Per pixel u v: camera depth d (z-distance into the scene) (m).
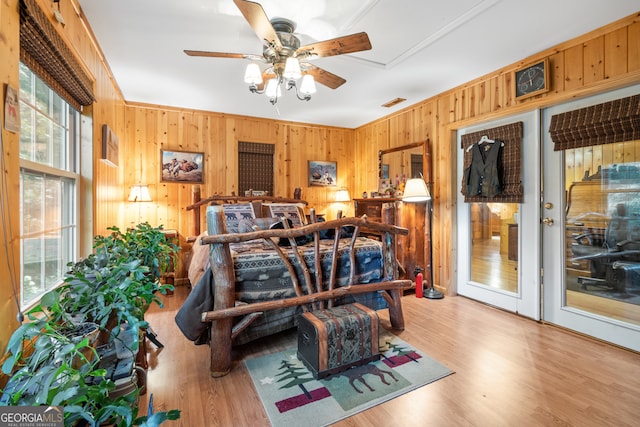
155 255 2.22
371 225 2.57
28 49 1.50
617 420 1.61
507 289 3.23
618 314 2.44
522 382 1.95
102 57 2.80
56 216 2.01
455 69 3.13
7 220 1.24
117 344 1.63
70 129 2.27
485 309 3.27
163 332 2.73
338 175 5.54
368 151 5.29
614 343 2.43
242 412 1.69
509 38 2.53
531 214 2.97
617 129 2.36
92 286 1.35
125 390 1.46
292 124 5.16
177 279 4.28
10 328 1.24
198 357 2.30
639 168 2.30
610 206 2.47
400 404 1.75
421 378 1.99
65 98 2.03
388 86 3.60
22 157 1.61
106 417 0.85
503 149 3.20
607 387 1.90
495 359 2.23
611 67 2.32
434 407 1.73
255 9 1.63
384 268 2.77
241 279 2.21
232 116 4.71
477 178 3.43
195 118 4.48
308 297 2.30
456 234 3.74
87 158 2.40
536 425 1.58
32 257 1.70
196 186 4.18
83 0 2.04
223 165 4.65
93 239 2.41
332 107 4.40
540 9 2.14
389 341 2.52
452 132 3.71
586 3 2.07
